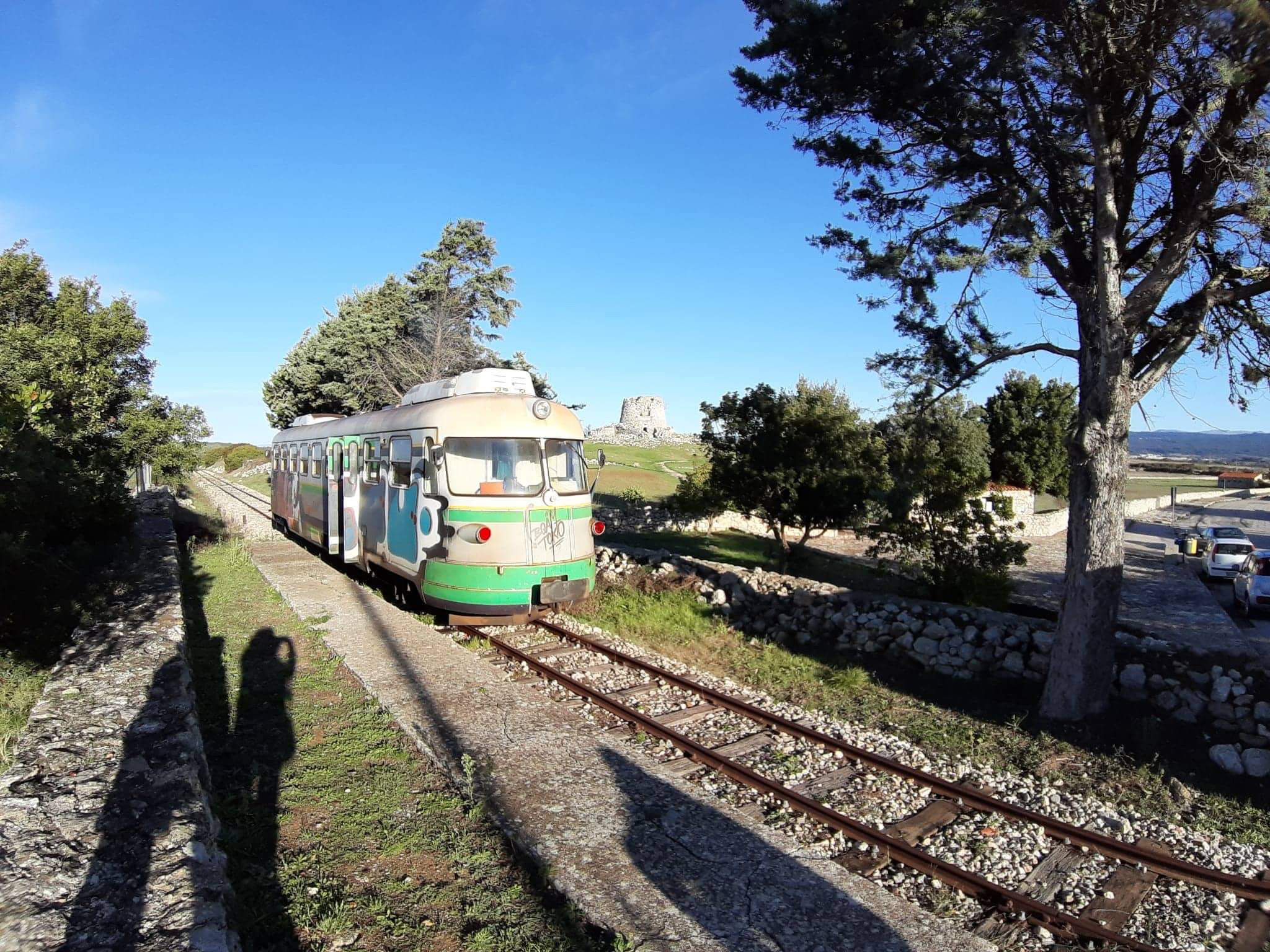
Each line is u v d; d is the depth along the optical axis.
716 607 13.02
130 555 13.22
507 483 10.46
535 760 6.01
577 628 11.59
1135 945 4.62
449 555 10.23
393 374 32.97
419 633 9.89
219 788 5.65
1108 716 8.37
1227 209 7.71
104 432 14.83
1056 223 8.78
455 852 4.87
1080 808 6.58
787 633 11.90
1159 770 7.37
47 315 14.80
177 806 4.42
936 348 9.55
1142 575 24.31
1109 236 7.89
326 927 4.10
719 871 4.64
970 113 8.85
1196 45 6.86
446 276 33.06
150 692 6.32
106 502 12.48
